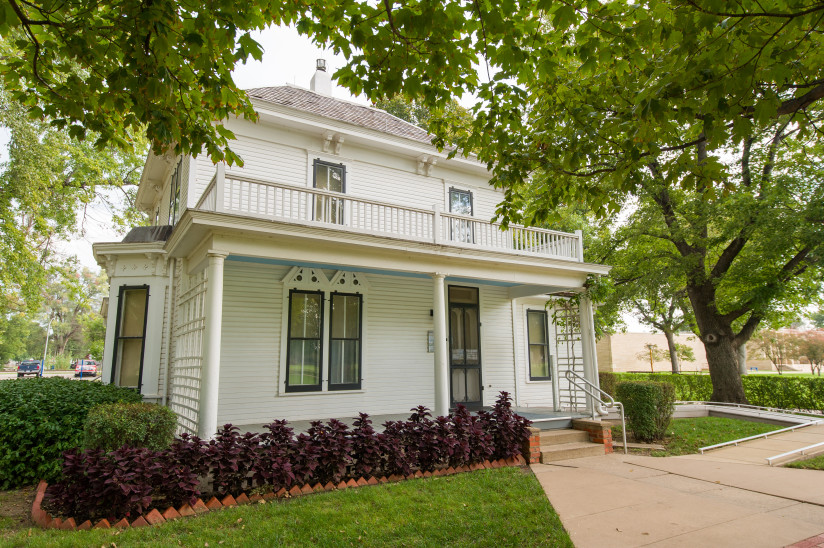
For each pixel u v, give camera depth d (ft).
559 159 18.31
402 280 38.42
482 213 44.14
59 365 203.41
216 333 22.90
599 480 22.26
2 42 34.45
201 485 19.35
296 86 43.37
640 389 33.32
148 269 34.42
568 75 17.87
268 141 34.68
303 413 32.65
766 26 10.75
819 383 48.78
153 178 46.57
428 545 14.60
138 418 19.97
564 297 40.83
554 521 16.57
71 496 16.40
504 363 42.55
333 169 37.01
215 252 23.56
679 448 30.91
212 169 32.94
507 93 16.44
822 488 20.85
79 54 13.14
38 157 50.75
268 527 15.56
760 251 47.01
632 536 15.31
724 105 11.66
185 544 14.24
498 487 20.65
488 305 42.57
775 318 54.85
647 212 54.49
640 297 61.46
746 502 18.90
